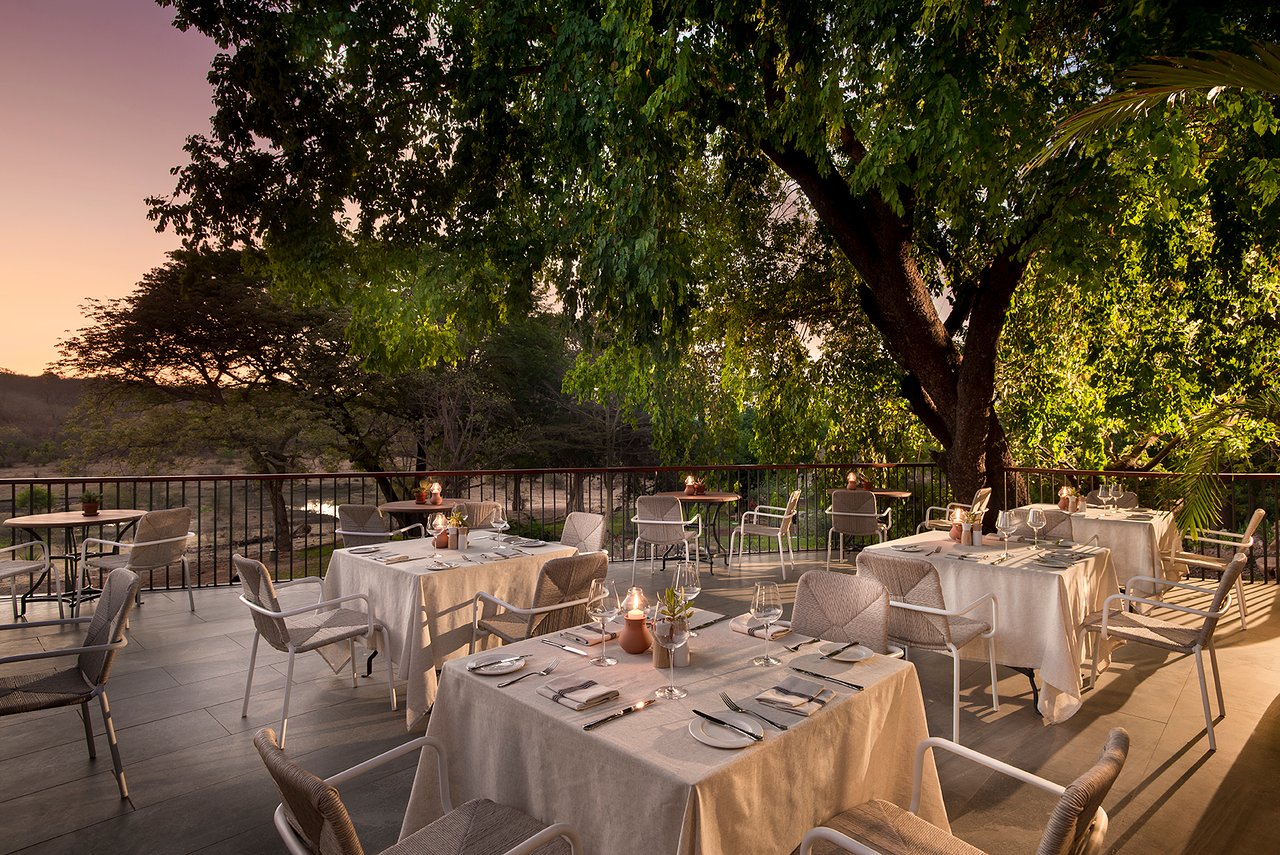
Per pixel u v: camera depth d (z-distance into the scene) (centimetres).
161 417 1648
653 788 166
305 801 135
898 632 362
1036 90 538
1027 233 645
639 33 524
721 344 1252
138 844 260
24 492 1603
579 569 351
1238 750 335
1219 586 349
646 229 655
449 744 228
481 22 781
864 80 505
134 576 299
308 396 1766
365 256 888
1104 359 1103
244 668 448
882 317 875
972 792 297
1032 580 387
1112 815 280
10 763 322
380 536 552
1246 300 961
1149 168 568
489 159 809
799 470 1011
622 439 2084
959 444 809
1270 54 328
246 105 783
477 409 1925
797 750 190
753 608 240
